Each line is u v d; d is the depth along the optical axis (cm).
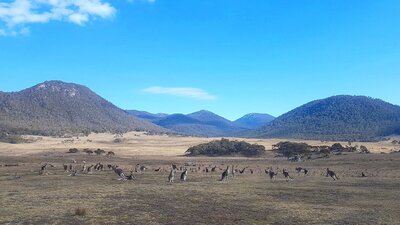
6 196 3600
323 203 3325
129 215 2688
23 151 14750
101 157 12538
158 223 2444
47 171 6862
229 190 4228
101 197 3556
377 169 7481
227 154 13575
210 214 2762
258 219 2591
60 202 3216
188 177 6150
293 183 5138
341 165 8688
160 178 5906
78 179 5497
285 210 2938
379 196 3775
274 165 9519
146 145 19825
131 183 5022
